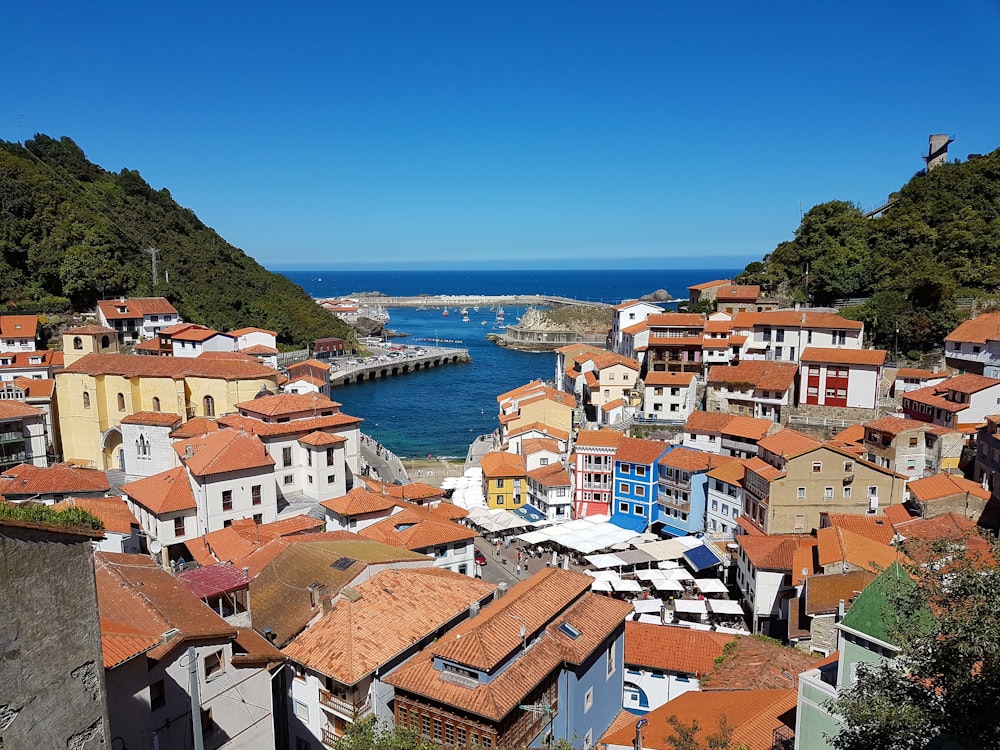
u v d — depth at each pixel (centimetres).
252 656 3284
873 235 13900
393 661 3625
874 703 2220
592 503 8981
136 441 8625
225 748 3142
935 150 16950
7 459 8550
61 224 15275
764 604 5975
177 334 12519
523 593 4044
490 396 19138
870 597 2898
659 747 3422
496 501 9538
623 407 11881
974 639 2014
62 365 11581
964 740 2028
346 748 2759
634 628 4941
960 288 12081
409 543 5947
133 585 3266
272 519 7231
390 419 16488
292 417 8156
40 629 1739
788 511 6931
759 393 10419
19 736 1684
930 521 5844
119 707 2627
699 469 8162
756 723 3384
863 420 9812
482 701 3178
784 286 14575
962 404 8369
